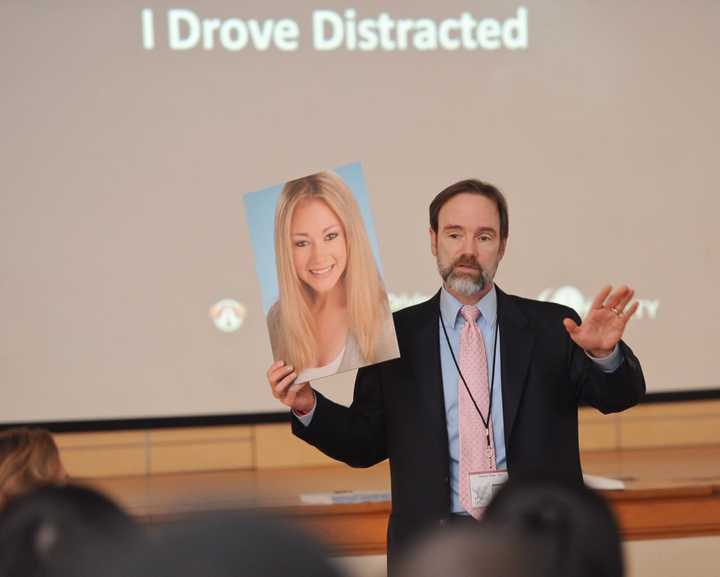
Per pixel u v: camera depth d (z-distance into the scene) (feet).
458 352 21.04
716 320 49.32
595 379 20.08
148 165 46.83
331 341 20.97
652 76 49.06
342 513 36.27
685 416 50.49
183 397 47.06
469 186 21.43
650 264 49.01
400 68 47.88
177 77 46.96
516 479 8.18
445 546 6.50
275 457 48.08
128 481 45.39
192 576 6.02
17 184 46.16
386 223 47.80
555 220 48.57
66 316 46.47
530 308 21.38
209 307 47.16
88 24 46.50
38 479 18.53
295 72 47.42
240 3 47.16
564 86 48.60
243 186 47.32
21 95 46.16
